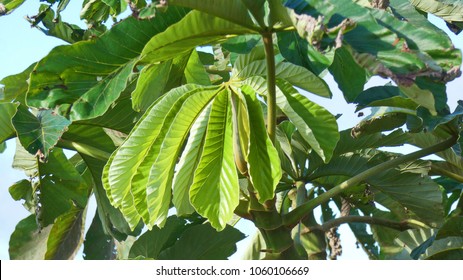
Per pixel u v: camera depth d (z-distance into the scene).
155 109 1.73
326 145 1.72
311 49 1.75
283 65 1.80
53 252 2.54
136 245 2.38
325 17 1.50
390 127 2.10
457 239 2.59
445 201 2.65
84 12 2.44
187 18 1.59
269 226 1.99
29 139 1.92
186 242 2.40
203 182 1.70
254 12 1.61
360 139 2.30
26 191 2.35
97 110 1.69
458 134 2.03
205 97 1.73
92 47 1.70
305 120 1.71
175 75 1.98
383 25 1.55
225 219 1.70
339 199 2.54
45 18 2.41
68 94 1.70
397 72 1.46
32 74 1.69
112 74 1.72
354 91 1.90
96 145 2.27
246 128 1.77
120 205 1.79
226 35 1.66
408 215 2.41
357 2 1.63
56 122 1.94
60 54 1.69
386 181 2.35
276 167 1.67
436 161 2.36
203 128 1.74
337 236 2.53
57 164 2.30
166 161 1.73
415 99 1.52
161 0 1.51
